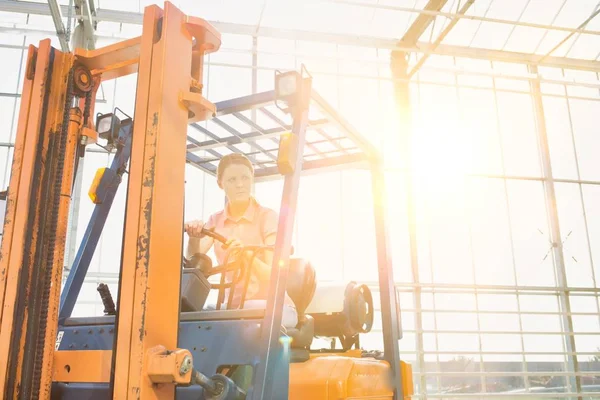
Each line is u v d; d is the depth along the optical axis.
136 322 1.63
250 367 2.05
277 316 1.89
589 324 11.97
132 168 1.78
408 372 3.21
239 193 2.86
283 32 11.84
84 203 9.80
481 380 11.21
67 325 2.21
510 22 11.93
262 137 3.07
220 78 11.58
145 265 1.67
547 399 11.66
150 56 1.86
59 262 1.97
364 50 12.59
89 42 9.52
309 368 2.34
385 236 3.26
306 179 11.49
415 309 11.20
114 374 1.62
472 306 11.58
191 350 1.95
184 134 1.87
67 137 2.06
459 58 13.15
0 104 10.49
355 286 3.02
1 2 10.32
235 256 2.46
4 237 1.95
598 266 12.54
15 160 2.03
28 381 1.85
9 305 1.88
